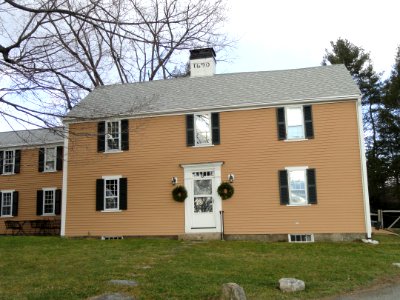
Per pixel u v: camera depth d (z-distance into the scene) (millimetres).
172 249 15656
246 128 20469
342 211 18875
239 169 20203
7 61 12336
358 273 11336
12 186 27828
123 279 10039
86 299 8359
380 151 40000
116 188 21578
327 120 19656
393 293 9453
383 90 42031
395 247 16453
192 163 20688
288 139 19875
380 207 38375
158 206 20797
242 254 14406
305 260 13164
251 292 9242
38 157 27562
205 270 11320
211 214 20250
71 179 21969
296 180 19625
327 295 9320
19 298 8352
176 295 8758
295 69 23312
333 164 19266
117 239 19844
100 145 21906
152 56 34344
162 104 21828
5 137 29672
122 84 25062
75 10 13672
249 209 19797
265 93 21172
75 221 21531
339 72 21969
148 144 21406
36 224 26484
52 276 10469
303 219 19203
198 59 24953
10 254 14359
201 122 21172
